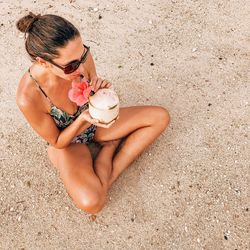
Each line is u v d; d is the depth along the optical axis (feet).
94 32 13.14
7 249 9.55
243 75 12.06
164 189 10.21
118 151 10.49
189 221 9.75
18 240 9.67
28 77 8.13
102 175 9.63
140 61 12.48
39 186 10.40
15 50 12.84
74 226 9.79
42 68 7.91
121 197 10.12
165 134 11.04
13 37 13.12
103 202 9.41
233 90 11.78
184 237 9.55
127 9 13.64
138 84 12.04
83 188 9.15
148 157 10.69
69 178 9.32
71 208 10.03
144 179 10.37
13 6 13.87
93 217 9.87
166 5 13.69
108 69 12.34
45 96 8.29
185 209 9.91
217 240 9.48
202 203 9.99
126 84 12.05
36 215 9.98
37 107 8.32
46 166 10.68
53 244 9.59
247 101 11.55
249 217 9.74
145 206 9.99
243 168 10.46
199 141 10.91
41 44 7.14
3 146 11.04
